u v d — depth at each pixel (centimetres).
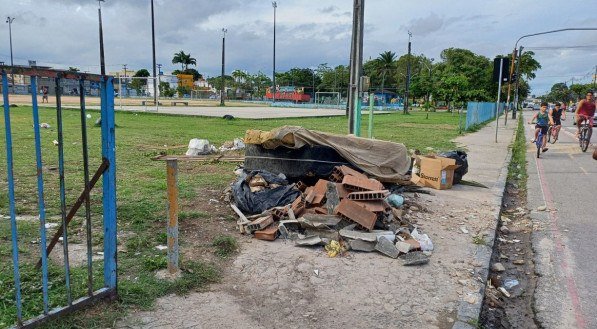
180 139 1540
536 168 1195
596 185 948
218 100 8812
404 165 755
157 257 433
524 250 566
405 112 5278
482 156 1380
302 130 671
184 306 351
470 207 704
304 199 576
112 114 324
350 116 1044
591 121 1530
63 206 308
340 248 473
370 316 352
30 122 1947
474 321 350
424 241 503
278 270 424
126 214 570
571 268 491
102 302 341
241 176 648
